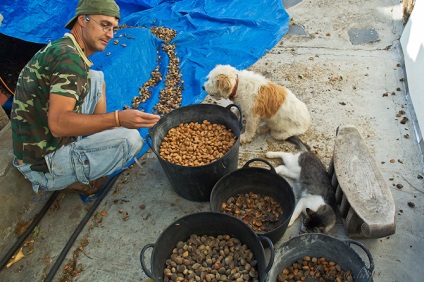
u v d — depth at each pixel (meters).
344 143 3.18
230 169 3.23
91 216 3.37
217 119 3.62
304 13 5.79
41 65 2.52
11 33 4.38
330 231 3.07
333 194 3.23
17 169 3.17
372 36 5.18
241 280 2.48
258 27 5.37
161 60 5.04
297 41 5.26
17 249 3.19
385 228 2.60
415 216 3.14
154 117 2.68
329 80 4.58
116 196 3.53
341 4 5.86
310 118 4.05
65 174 3.07
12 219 3.22
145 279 2.91
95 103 3.34
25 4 4.43
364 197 2.80
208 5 5.79
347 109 4.19
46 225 3.35
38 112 2.73
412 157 3.62
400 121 3.98
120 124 2.61
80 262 3.06
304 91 4.48
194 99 4.48
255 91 3.59
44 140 2.89
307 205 3.12
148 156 3.88
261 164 3.70
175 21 5.57
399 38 5.08
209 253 2.72
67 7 4.79
